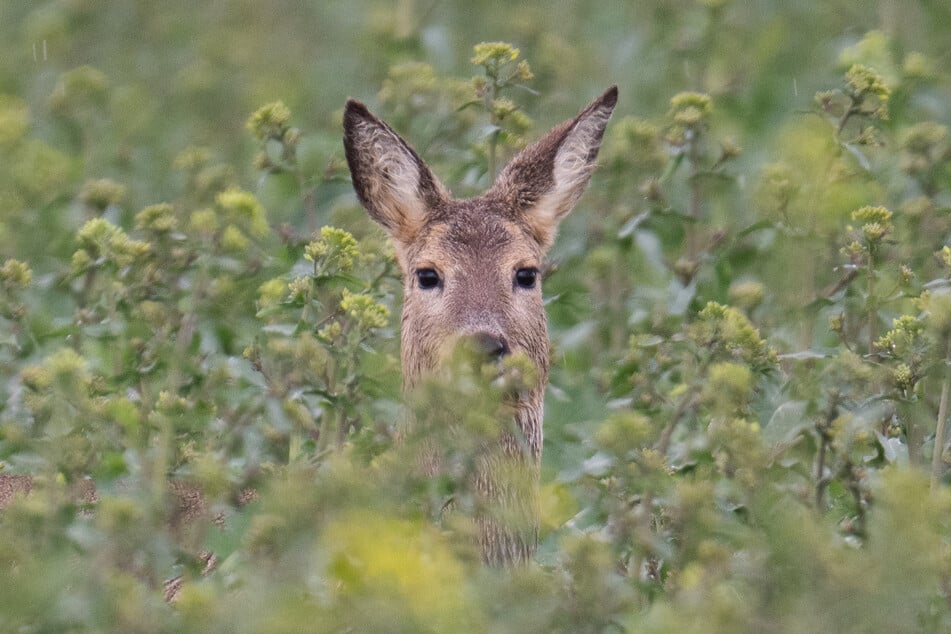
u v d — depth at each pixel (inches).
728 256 598.9
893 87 655.1
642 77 777.6
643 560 431.8
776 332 553.3
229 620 336.8
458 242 525.7
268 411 485.7
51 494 404.2
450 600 337.4
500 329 499.8
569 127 555.5
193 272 555.5
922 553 331.9
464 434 396.2
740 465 410.6
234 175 666.2
